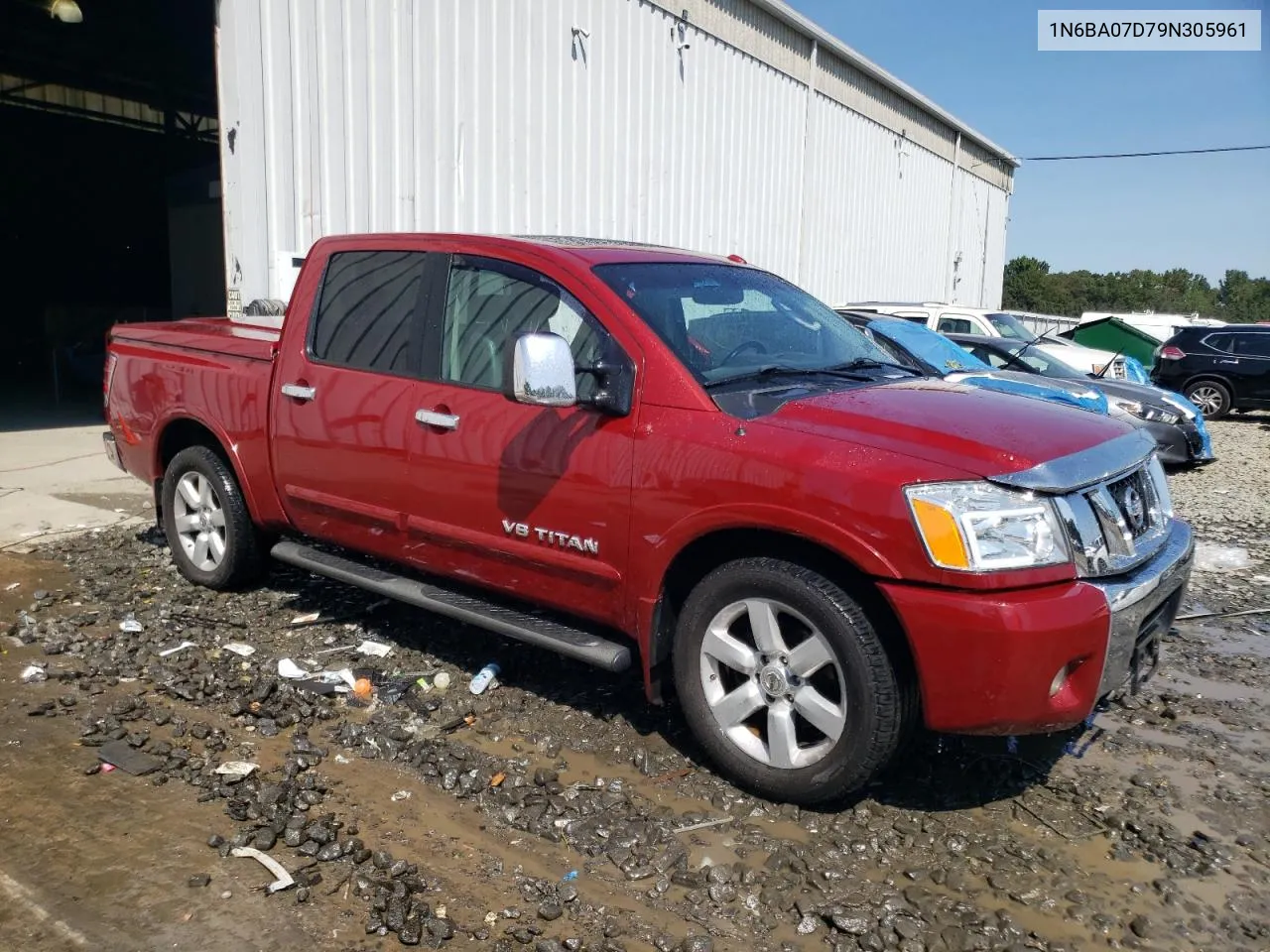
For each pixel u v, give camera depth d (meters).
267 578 5.53
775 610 3.25
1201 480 10.21
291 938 2.62
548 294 3.85
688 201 14.50
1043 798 3.43
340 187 9.45
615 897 2.82
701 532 3.29
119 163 23.36
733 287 4.27
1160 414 10.50
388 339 4.31
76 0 13.70
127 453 5.76
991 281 29.78
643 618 3.51
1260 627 5.41
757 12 15.71
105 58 17.42
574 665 4.46
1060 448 3.17
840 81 18.81
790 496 3.09
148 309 18.62
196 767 3.48
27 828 3.10
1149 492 3.55
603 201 12.73
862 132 20.03
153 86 19.78
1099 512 3.15
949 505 2.90
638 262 4.05
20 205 22.95
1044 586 2.96
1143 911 2.81
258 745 3.68
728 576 3.32
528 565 3.81
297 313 4.71
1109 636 3.00
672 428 3.39
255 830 3.08
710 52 14.64
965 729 2.98
